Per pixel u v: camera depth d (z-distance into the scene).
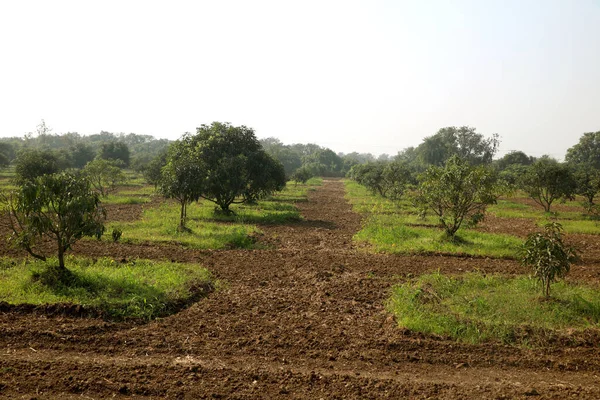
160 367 6.71
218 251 15.28
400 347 7.71
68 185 10.35
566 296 10.02
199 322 8.61
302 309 9.54
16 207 10.16
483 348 7.76
